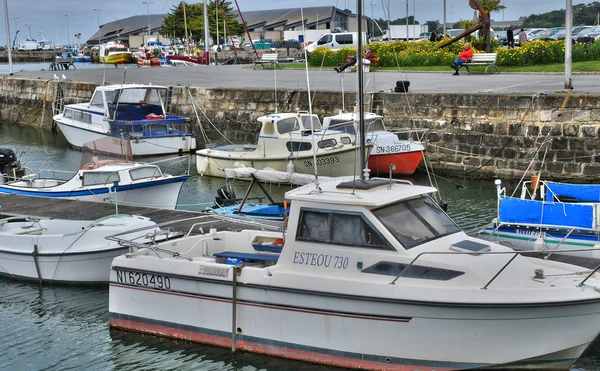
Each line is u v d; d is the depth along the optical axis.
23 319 12.61
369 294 9.31
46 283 14.35
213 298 10.47
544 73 31.45
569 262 12.57
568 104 22.66
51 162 29.80
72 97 40.81
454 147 25.02
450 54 38.47
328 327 9.66
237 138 31.92
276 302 9.98
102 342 11.40
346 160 23.67
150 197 19.98
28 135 39.38
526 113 23.47
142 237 13.10
